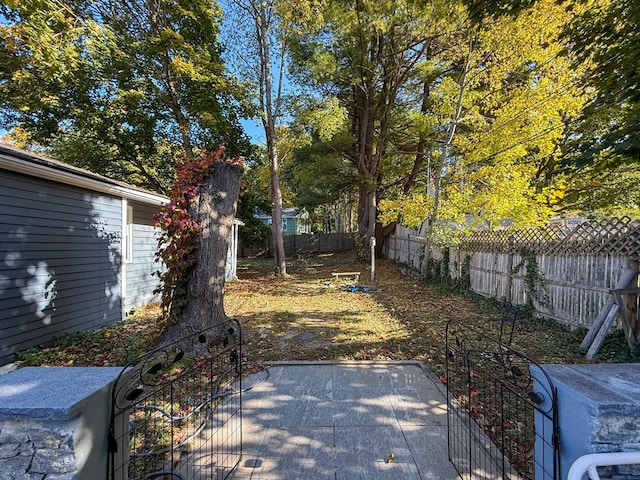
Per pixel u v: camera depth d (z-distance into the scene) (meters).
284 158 14.08
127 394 1.48
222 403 2.91
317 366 3.77
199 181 4.50
